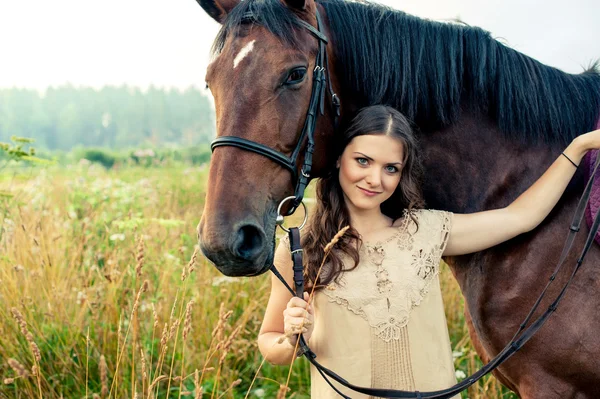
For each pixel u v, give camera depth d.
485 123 1.62
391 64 1.57
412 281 1.35
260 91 1.33
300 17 1.44
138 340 2.59
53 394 2.44
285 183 1.38
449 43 1.61
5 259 2.88
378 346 1.34
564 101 1.60
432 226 1.41
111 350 2.67
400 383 1.34
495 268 1.53
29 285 2.90
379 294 1.34
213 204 1.28
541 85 1.61
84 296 2.65
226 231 1.25
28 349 2.61
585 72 1.72
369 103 1.58
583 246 1.44
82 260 3.22
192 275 3.04
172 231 3.75
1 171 3.62
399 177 1.39
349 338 1.35
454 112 1.60
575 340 1.41
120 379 2.48
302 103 1.38
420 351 1.35
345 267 1.37
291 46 1.36
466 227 1.43
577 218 1.39
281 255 1.46
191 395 2.49
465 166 1.62
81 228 3.42
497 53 1.62
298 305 1.26
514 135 1.60
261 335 1.45
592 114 1.60
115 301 2.76
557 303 1.38
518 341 1.39
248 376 2.87
